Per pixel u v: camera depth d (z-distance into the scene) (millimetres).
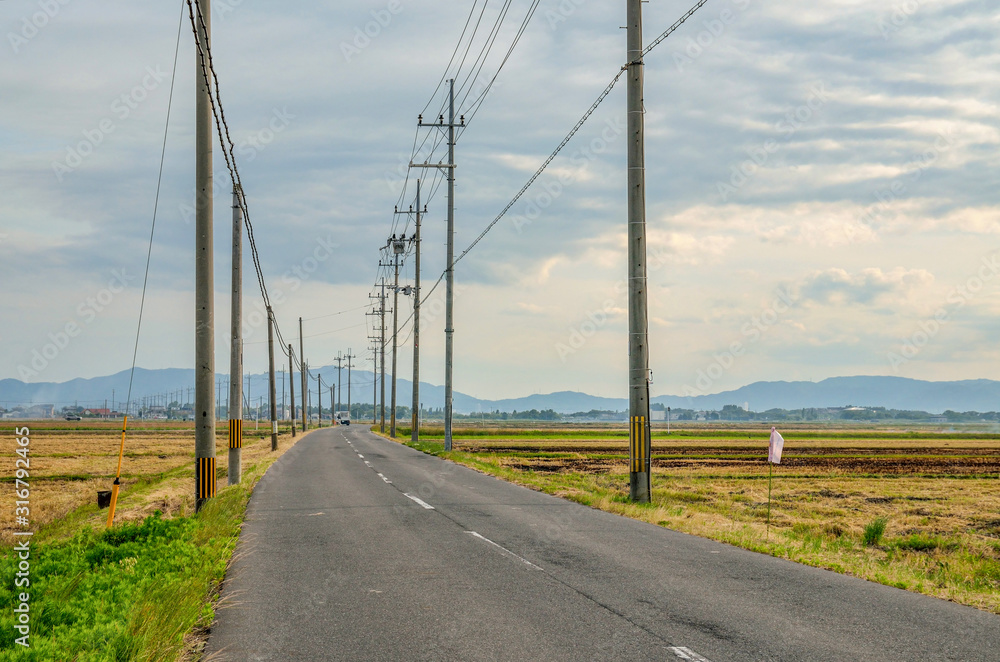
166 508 19484
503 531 13477
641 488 18547
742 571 9961
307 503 17859
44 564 9586
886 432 135125
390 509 16688
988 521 20500
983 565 12094
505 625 7270
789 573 9859
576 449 58750
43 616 7105
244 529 13773
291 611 7887
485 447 59750
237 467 24016
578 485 23812
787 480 33156
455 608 7941
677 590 8781
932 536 16047
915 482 32875
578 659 6223
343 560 10711
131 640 6340
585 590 8773
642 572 9836
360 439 63906
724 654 6336
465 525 14211
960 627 7227
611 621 7398
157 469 36906
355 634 7016
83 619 7035
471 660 6223
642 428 18609
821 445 76875
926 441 90750
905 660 6164
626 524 14547
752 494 26359
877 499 26016
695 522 15273
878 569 10398
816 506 22703
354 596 8531
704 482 31594
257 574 9781
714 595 8531
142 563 9516
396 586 9023
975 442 87188
